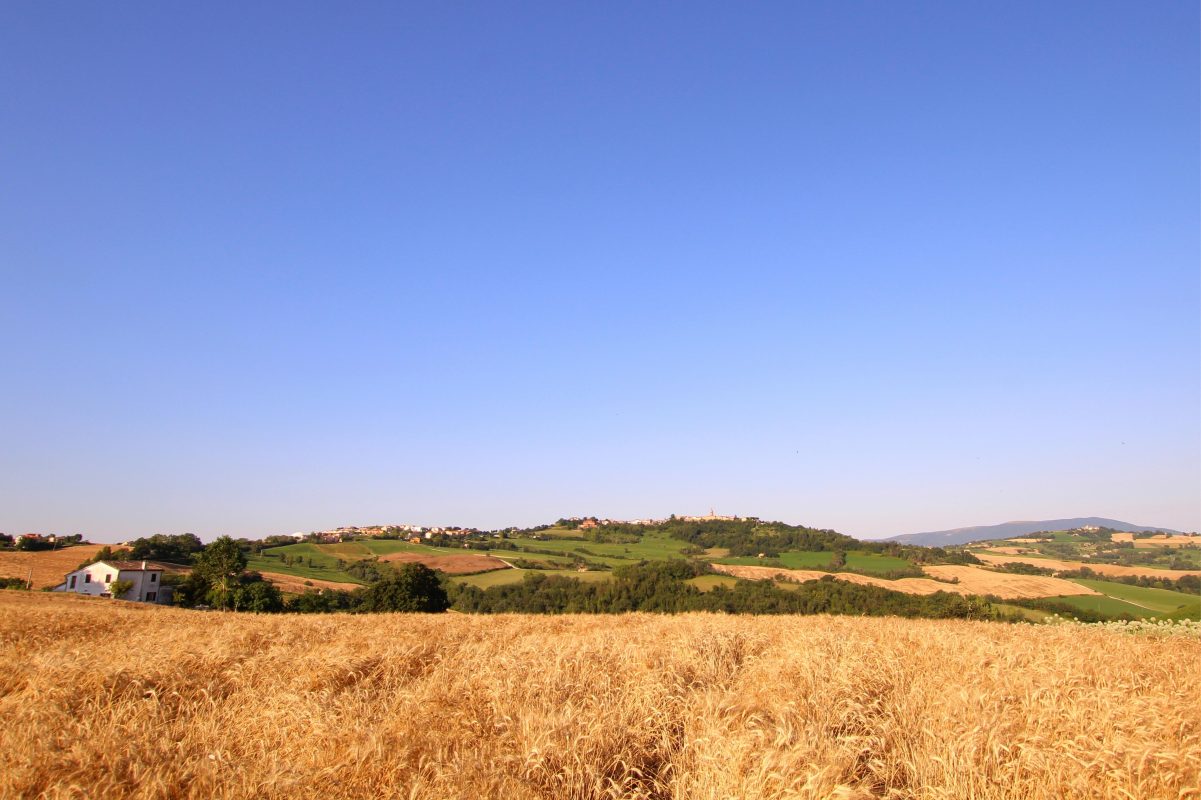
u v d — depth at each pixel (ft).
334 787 22.39
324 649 46.80
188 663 40.55
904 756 26.02
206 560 213.66
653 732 28.17
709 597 199.72
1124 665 41.93
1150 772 23.43
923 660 42.50
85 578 242.78
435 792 21.61
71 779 21.86
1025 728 27.76
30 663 41.63
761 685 35.50
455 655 45.75
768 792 21.59
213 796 20.94
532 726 26.76
